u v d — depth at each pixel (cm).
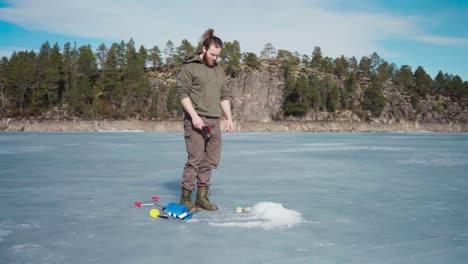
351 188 528
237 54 9606
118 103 8862
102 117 8069
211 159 385
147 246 254
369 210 380
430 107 10369
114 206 395
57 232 289
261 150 1476
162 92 9338
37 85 8250
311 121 8725
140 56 10719
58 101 8662
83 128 7281
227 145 1908
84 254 237
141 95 8912
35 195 460
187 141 379
